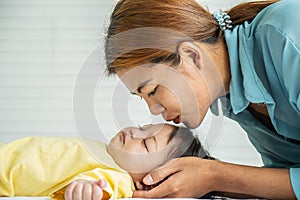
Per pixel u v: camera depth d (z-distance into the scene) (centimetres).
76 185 101
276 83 116
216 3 229
